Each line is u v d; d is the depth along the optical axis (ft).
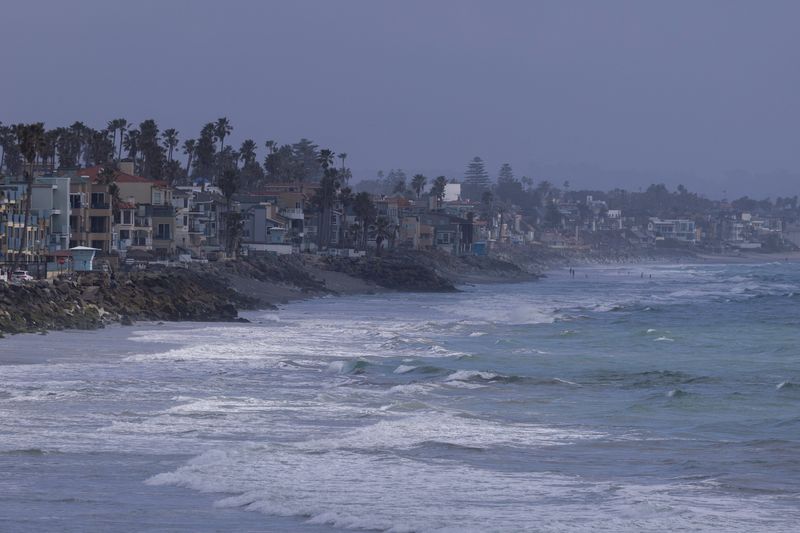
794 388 317.42
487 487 176.35
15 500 158.51
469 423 244.83
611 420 258.37
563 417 262.06
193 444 211.00
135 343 419.13
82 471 182.19
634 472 193.16
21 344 394.93
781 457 209.05
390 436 222.69
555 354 426.10
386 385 317.01
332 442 213.25
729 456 210.59
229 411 254.27
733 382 338.75
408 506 160.76
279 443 213.66
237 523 147.74
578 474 190.19
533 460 203.41
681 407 281.33
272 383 314.14
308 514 154.10
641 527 148.97
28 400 262.47
